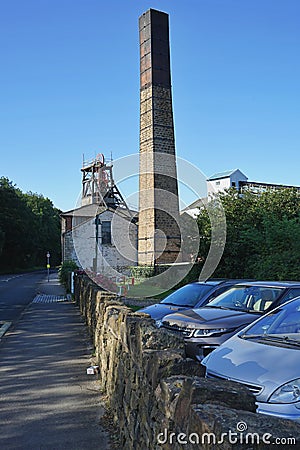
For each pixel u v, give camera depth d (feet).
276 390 14.74
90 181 134.31
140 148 111.24
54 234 359.46
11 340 38.14
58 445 16.62
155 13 111.45
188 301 36.58
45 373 26.78
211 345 26.73
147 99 110.22
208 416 8.09
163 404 10.84
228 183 180.45
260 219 72.33
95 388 23.73
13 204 276.62
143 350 13.98
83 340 37.93
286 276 54.80
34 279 168.55
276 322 20.24
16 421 19.02
